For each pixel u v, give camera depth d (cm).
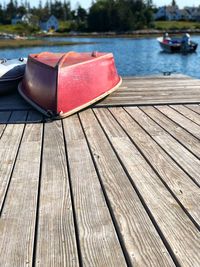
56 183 137
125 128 202
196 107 246
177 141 180
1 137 188
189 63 1241
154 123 211
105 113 233
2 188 133
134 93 286
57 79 224
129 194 128
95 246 100
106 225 109
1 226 109
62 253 97
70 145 176
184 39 1507
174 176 142
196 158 159
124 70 1105
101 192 130
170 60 1323
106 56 285
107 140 183
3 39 2681
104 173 145
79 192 130
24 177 142
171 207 119
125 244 100
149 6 4375
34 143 179
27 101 250
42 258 95
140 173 145
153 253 97
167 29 3962
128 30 3909
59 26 4381
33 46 2102
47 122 214
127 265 92
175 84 324
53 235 105
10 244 101
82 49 1938
